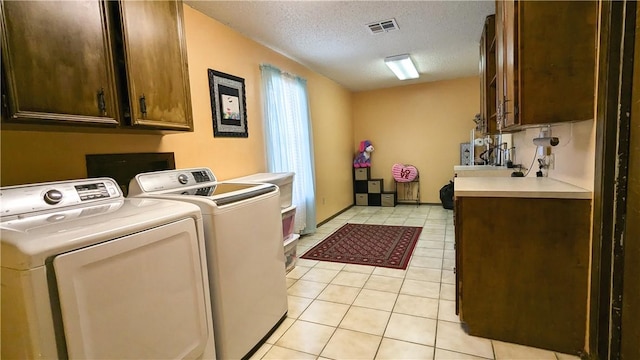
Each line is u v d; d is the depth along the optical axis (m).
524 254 1.68
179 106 1.94
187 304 1.38
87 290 1.01
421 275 2.73
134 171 1.99
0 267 0.92
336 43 3.41
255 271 1.81
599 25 1.42
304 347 1.81
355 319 2.07
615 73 1.34
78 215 1.24
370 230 4.30
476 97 5.48
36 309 0.90
